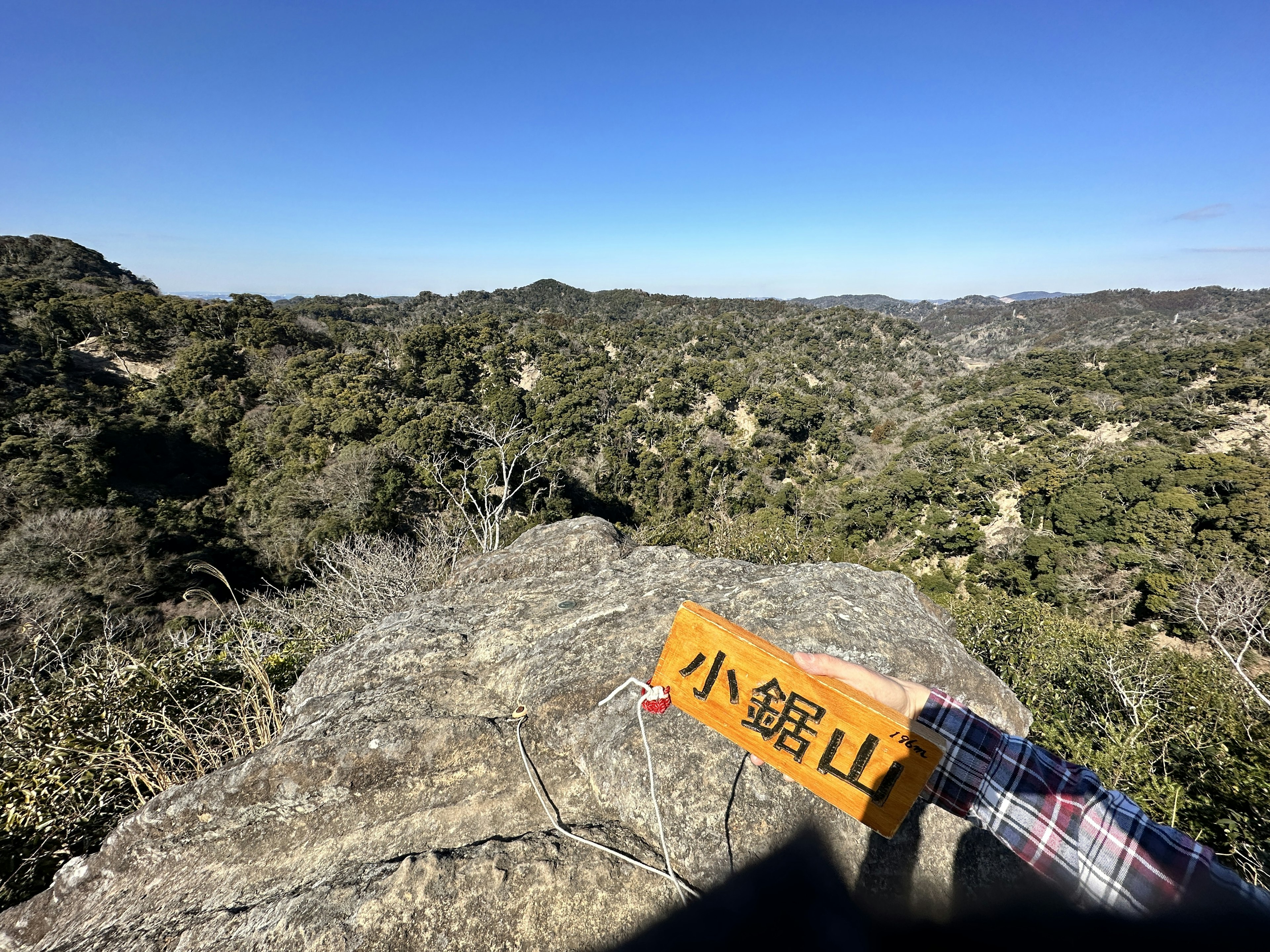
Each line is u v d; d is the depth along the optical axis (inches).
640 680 96.6
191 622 454.3
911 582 146.2
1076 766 42.2
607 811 82.9
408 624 129.4
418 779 88.4
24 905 81.7
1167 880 35.8
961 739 42.4
